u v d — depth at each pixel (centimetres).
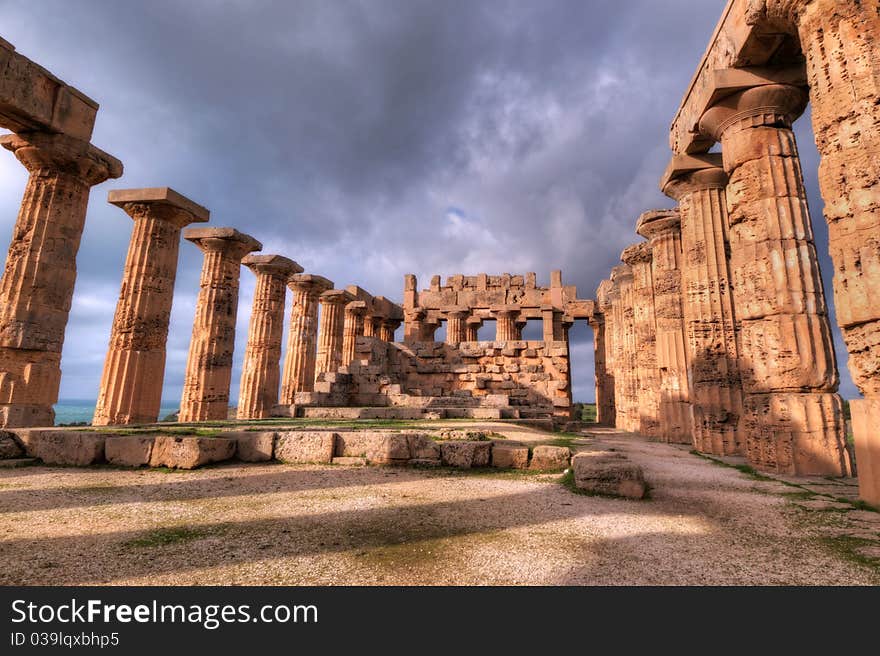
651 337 1994
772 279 891
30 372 1206
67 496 588
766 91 923
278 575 331
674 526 467
